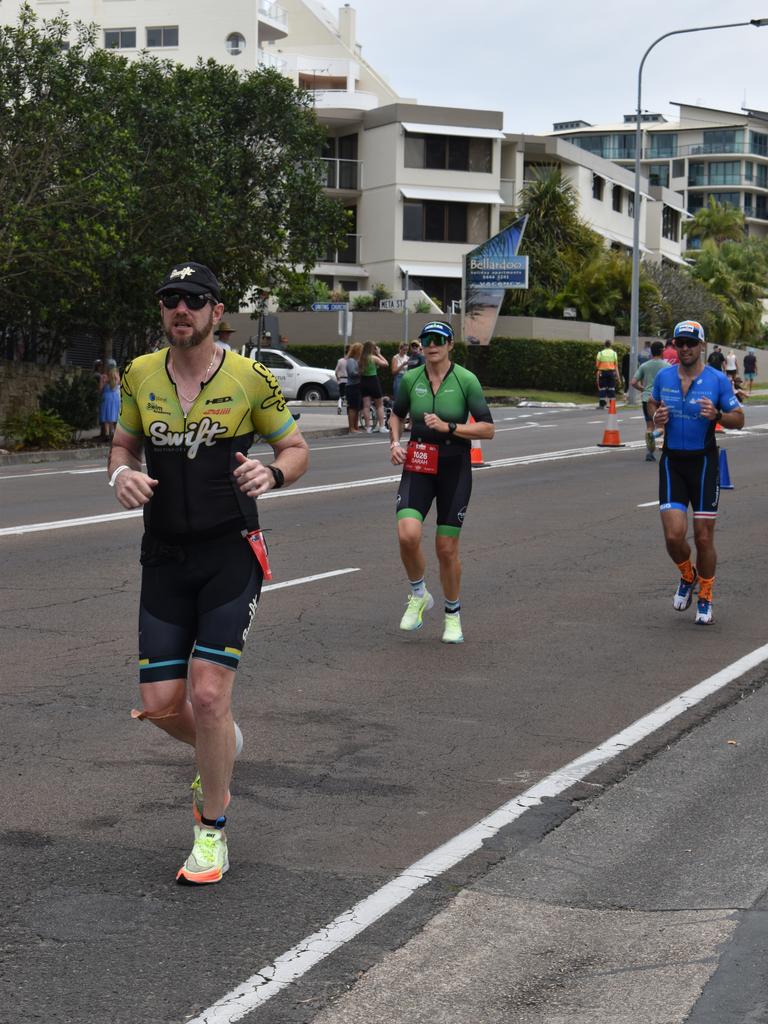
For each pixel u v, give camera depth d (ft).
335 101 193.16
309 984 13.12
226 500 15.64
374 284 194.29
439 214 194.18
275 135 109.91
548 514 52.29
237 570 15.65
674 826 17.94
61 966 13.42
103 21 200.64
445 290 197.47
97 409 95.09
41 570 38.19
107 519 49.16
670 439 32.37
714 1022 12.43
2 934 14.15
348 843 17.15
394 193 190.60
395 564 40.11
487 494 58.75
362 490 59.62
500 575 38.99
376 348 100.07
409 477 29.78
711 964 13.69
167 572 15.75
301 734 22.36
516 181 201.36
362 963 13.61
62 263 82.28
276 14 208.03
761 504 56.18
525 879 15.98
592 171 220.84
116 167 83.15
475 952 13.94
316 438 93.91
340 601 34.40
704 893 15.62
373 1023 12.38
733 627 32.04
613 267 180.24
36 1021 12.26
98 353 111.75
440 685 26.00
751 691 25.62
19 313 90.63
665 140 408.67
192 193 93.30
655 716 23.56
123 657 27.73
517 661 28.19
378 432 100.42
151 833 17.34
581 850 17.01
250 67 197.57
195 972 13.32
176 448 15.56
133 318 94.22
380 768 20.51
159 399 15.62
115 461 15.93
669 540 32.55
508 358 162.30
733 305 246.68
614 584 37.76
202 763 15.53
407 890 15.52
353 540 44.73
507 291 176.76
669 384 32.22
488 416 29.25
